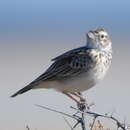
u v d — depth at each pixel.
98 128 10.30
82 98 12.77
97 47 13.11
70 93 13.10
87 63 12.88
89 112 10.31
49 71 12.90
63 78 12.91
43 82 12.84
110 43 13.23
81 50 13.10
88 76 12.91
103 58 13.01
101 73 13.02
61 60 13.05
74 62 12.92
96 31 13.20
